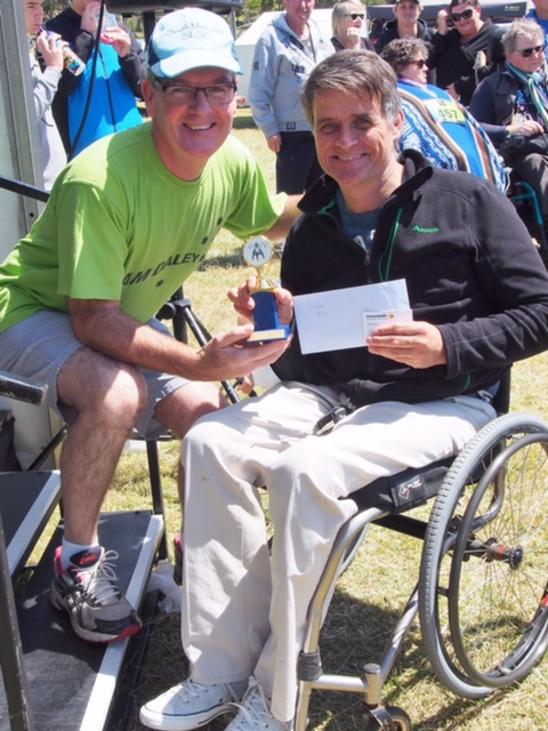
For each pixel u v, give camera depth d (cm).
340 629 280
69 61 451
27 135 321
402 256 233
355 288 227
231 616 215
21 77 316
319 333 230
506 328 226
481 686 236
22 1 312
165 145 235
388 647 218
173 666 264
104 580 236
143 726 241
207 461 217
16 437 336
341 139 228
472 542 241
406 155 241
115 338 229
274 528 203
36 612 245
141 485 377
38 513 273
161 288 264
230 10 317
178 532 338
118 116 474
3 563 168
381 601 293
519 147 598
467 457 215
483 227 232
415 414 229
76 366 233
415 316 234
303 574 199
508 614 276
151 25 311
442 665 220
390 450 214
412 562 314
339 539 204
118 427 229
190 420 256
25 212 327
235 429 223
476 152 332
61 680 221
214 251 755
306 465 201
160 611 280
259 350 224
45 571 264
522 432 230
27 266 254
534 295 229
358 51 232
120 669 227
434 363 225
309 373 251
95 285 228
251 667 218
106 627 230
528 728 238
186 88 225
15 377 163
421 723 241
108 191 229
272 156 1274
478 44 737
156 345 229
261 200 276
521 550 250
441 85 756
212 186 255
